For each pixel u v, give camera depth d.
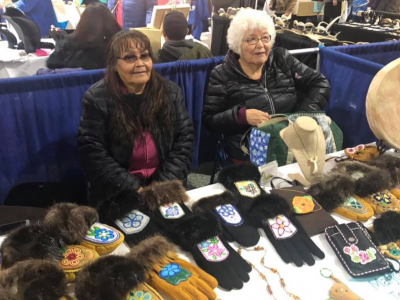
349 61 2.22
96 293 0.82
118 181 1.59
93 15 2.29
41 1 3.29
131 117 1.57
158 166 1.75
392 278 1.00
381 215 1.16
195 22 4.55
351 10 3.84
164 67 1.98
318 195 1.25
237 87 1.95
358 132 2.29
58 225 1.00
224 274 0.97
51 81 1.74
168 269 0.95
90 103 1.56
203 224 1.06
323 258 1.05
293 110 2.06
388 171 1.35
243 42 1.87
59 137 1.89
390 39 2.96
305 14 3.56
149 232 1.08
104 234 1.02
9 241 0.95
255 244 1.09
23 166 1.87
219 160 2.18
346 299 0.91
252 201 1.19
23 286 0.83
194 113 2.23
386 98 1.39
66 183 1.90
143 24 3.96
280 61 2.05
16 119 1.74
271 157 1.64
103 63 2.38
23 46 2.80
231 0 3.83
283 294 0.93
